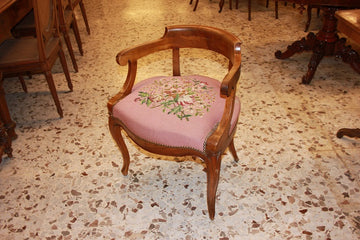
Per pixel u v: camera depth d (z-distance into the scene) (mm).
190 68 2785
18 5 2627
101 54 3129
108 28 3730
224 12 4051
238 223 1468
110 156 1889
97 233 1457
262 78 2578
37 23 1881
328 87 2422
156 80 1602
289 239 1384
